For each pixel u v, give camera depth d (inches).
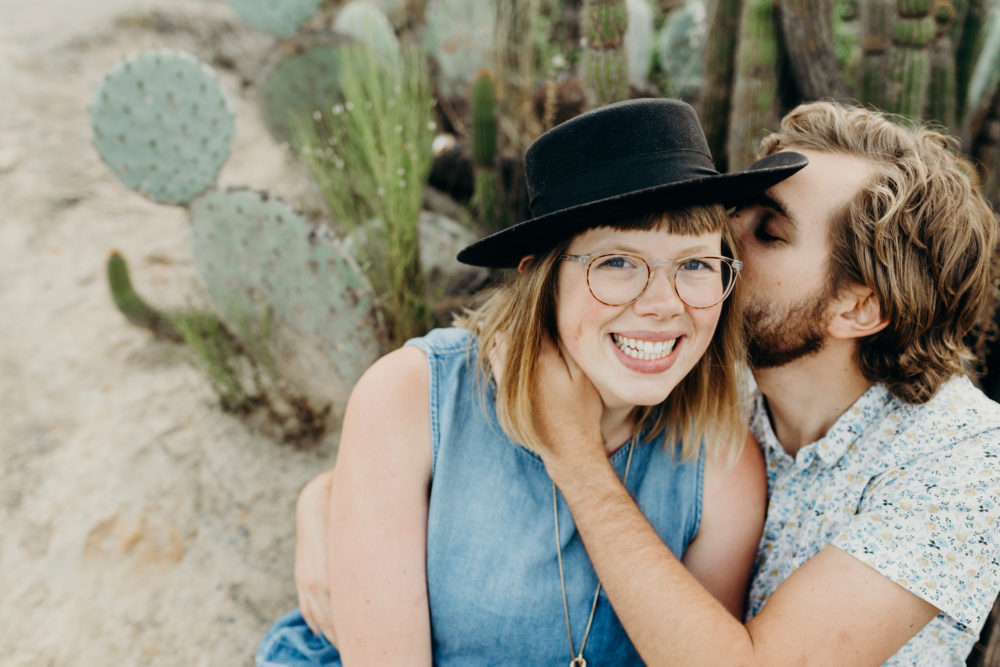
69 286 125.4
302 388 103.7
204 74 102.0
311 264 93.4
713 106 101.3
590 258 39.1
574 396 44.1
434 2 145.4
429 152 108.8
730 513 48.6
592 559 40.8
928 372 44.3
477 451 44.9
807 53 86.3
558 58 131.0
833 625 38.3
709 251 39.5
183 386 111.4
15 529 89.2
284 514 95.0
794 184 44.9
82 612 81.7
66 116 155.9
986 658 52.4
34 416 103.7
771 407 52.8
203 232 99.4
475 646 44.6
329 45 141.0
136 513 92.6
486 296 56.3
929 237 42.7
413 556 43.2
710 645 37.3
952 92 89.8
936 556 38.4
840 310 45.1
